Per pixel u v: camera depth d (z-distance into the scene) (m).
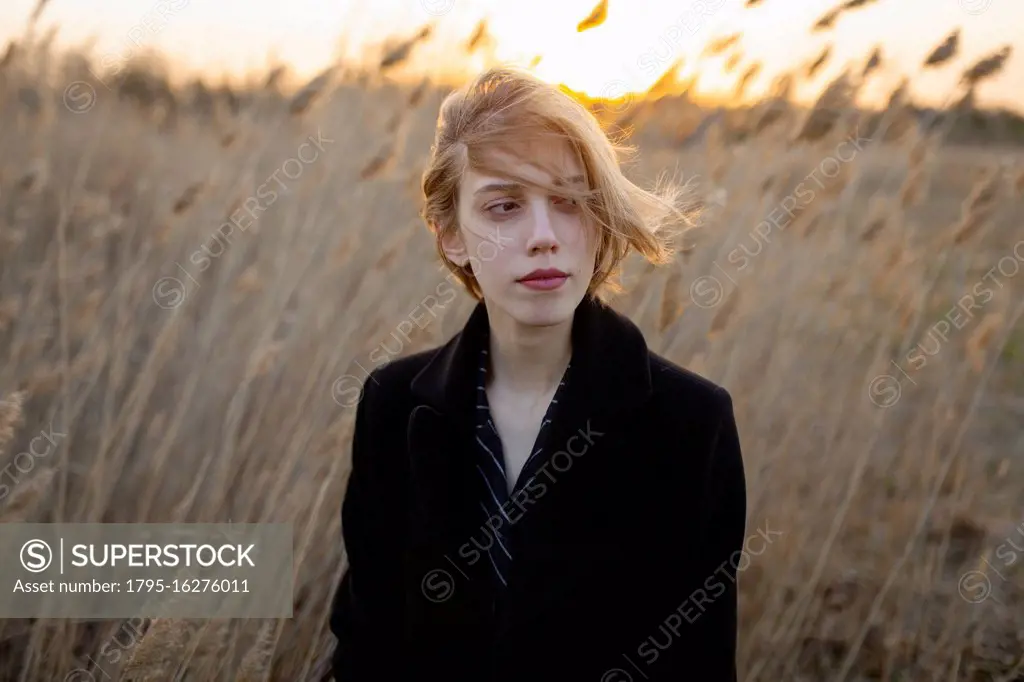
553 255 1.17
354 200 2.56
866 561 2.31
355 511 1.50
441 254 1.40
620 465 1.30
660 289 2.33
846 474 2.38
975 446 2.56
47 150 2.60
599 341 1.30
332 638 2.02
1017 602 2.21
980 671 2.05
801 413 2.39
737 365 2.37
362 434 1.49
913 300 2.44
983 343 2.33
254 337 2.50
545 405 1.33
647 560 1.32
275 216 2.70
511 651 1.28
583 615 1.29
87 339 2.34
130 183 2.74
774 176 2.53
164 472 2.34
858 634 2.17
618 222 1.23
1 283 2.50
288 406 2.41
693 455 1.32
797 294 2.50
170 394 2.51
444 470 1.31
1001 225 2.54
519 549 1.28
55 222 2.59
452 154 1.25
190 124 2.77
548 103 1.16
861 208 2.61
